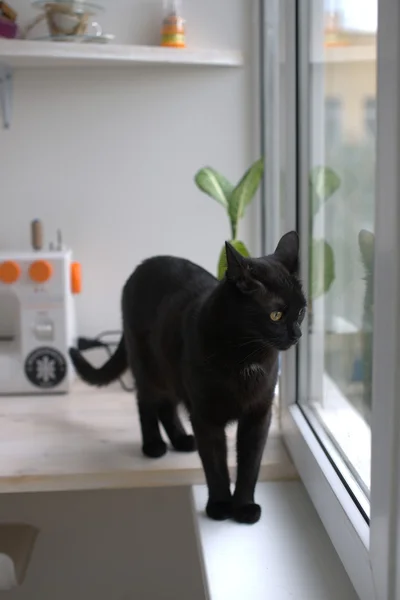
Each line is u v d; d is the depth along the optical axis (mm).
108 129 1646
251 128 1670
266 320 977
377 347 782
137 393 1304
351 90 1212
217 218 1698
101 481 1223
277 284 979
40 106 1624
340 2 1248
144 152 1661
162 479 1233
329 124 1304
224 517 1128
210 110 1654
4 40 1422
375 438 806
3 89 1592
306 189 1292
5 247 1678
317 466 1102
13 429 1396
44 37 1480
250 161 1685
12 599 1736
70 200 1669
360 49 1148
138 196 1678
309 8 1235
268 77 1570
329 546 1062
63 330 1535
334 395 1312
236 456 1165
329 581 981
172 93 1641
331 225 1330
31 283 1504
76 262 1606
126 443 1342
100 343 1636
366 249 1098
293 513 1152
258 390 1075
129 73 1623
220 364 1036
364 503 972
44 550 1724
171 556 1726
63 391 1573
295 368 1315
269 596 949
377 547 812
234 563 1020
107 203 1676
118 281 1711
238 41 1630
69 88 1621
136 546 1724
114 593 1736
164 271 1252
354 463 1057
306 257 1314
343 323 1254
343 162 1271
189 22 1617
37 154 1645
